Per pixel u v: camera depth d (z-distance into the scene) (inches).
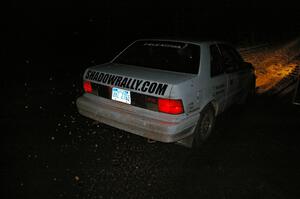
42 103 179.6
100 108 123.6
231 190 100.5
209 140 142.1
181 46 134.6
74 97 198.4
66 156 116.0
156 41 144.2
